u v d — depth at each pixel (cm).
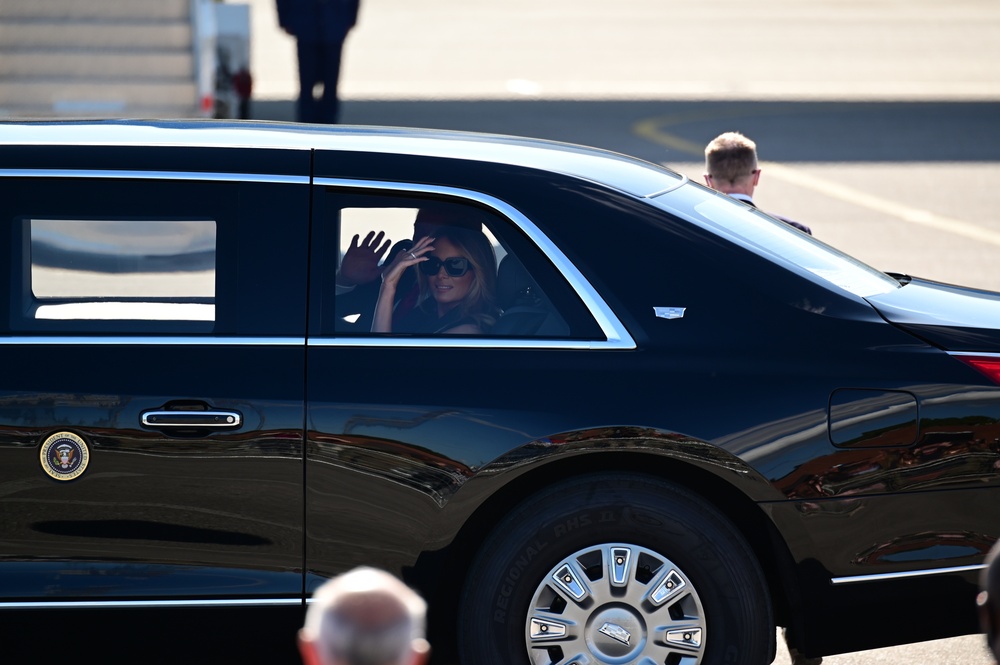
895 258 4472
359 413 1489
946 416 1517
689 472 1529
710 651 1507
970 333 1557
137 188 1550
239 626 1515
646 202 1595
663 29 11419
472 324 1541
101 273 1538
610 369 1506
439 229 1561
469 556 1576
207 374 1492
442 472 1488
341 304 1538
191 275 1544
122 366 1493
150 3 5175
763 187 5675
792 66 9488
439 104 7544
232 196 1552
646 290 1541
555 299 1541
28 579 1492
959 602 1534
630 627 1506
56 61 5128
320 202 1555
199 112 5172
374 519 1498
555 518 1495
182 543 1496
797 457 1497
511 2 13362
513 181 1579
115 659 1529
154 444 1481
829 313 1551
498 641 1505
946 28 11656
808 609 1529
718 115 7425
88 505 1487
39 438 1477
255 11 11988
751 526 1572
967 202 5431
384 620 711
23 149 1562
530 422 1485
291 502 1495
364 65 9088
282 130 1664
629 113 7431
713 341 1523
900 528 1516
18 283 1530
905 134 6969
